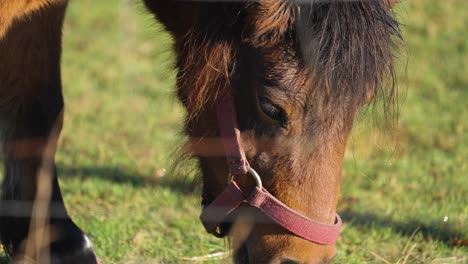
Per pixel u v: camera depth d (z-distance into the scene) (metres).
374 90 4.86
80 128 10.31
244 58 4.96
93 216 7.62
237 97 5.05
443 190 8.55
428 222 7.64
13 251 6.36
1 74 5.98
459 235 7.39
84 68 12.93
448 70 13.16
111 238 7.11
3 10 5.35
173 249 6.97
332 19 4.67
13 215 6.31
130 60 13.45
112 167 9.03
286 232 4.86
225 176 5.25
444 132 10.55
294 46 4.74
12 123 6.27
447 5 16.11
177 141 5.79
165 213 7.80
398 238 7.31
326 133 4.78
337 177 4.86
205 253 6.91
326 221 4.83
